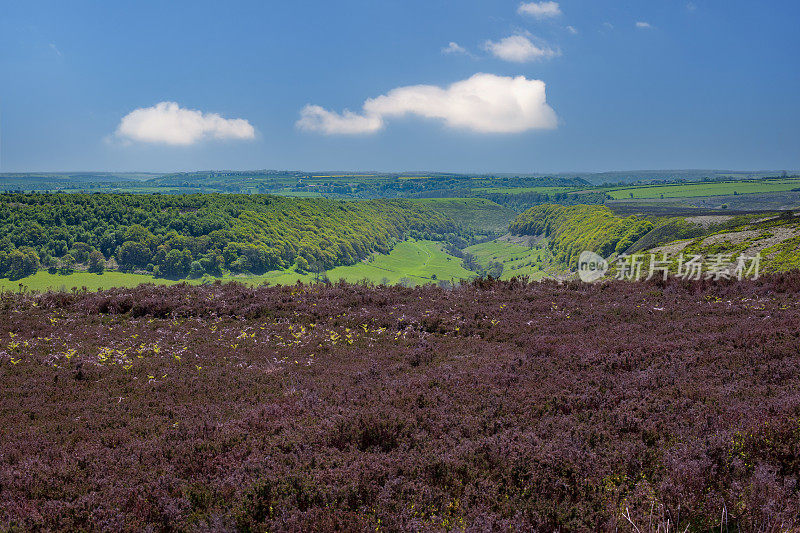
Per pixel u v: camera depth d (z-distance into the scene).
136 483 5.96
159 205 177.00
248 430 7.45
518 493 5.57
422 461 6.19
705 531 4.86
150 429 7.75
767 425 6.11
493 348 12.23
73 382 9.95
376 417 7.37
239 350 12.32
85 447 7.10
